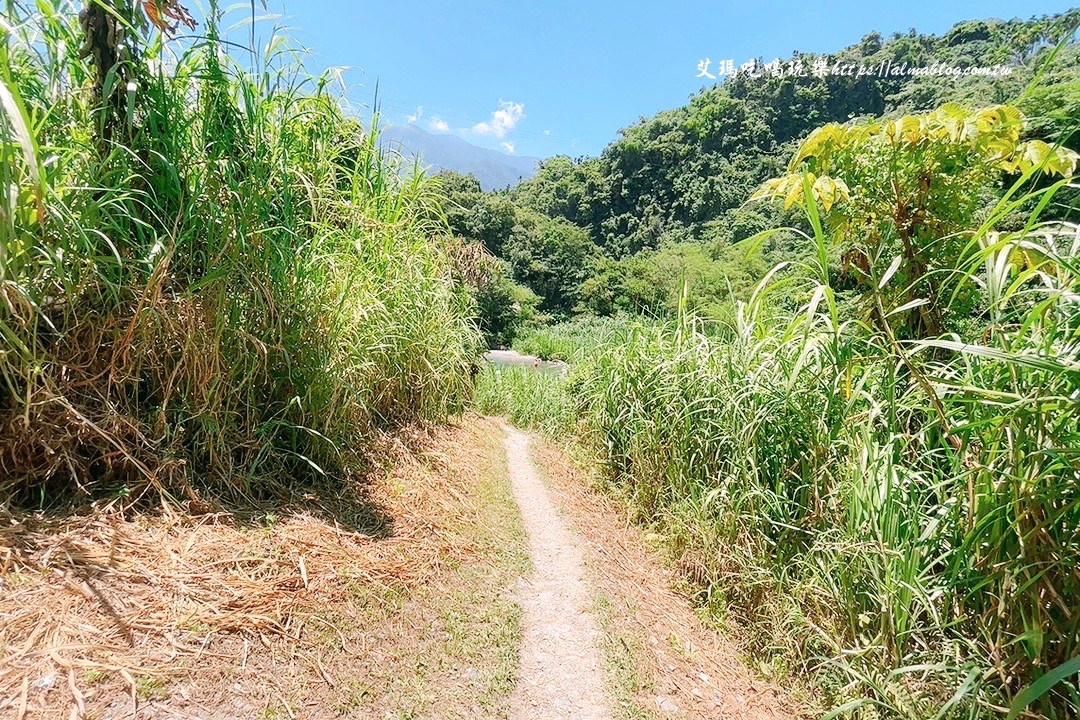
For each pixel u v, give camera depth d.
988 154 2.50
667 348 3.92
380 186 3.44
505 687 1.72
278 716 1.27
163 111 1.95
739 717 1.89
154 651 1.26
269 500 2.11
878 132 2.68
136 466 1.74
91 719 1.06
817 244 2.02
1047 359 1.38
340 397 2.54
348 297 2.61
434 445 3.63
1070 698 1.47
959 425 1.72
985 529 1.65
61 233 1.60
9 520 1.47
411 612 1.86
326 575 1.78
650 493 3.51
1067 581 1.46
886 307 2.60
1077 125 2.34
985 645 1.68
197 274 2.05
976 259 1.76
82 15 1.81
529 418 7.09
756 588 2.40
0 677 1.06
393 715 1.44
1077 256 1.52
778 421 2.62
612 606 2.37
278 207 2.32
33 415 1.58
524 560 2.61
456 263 5.89
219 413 2.02
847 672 1.83
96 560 1.44
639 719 1.73
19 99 1.35
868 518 1.97
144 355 1.84
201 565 1.59
